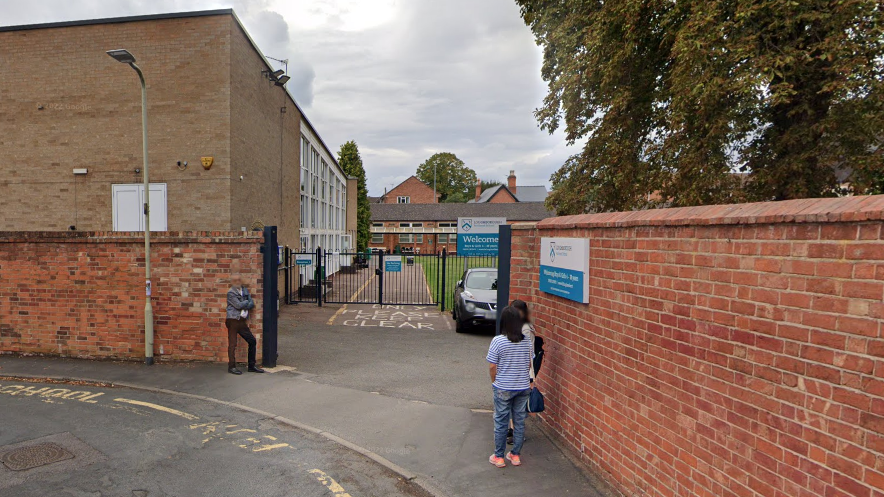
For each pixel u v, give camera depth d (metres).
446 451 5.22
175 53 12.16
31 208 12.62
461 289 12.82
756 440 2.85
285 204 17.83
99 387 7.34
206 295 8.47
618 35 11.05
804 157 8.52
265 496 4.32
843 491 2.35
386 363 9.05
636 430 4.01
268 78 15.37
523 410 4.90
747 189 9.70
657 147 11.62
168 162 12.23
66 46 12.42
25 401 6.69
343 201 36.66
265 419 6.14
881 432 2.18
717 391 3.15
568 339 5.26
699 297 3.32
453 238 65.25
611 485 4.36
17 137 12.62
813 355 2.52
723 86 8.26
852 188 8.18
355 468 4.87
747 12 7.75
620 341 4.25
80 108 12.42
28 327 8.98
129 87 12.27
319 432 5.74
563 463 4.90
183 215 12.22
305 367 8.63
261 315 8.47
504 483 4.51
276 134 16.45
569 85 12.60
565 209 14.15
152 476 4.64
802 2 7.66
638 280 3.99
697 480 3.31
